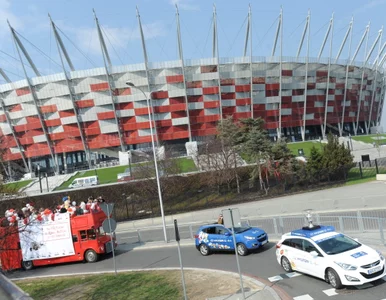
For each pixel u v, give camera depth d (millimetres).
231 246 18109
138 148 93250
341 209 28547
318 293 11055
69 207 22984
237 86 92125
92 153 95000
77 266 21531
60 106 87688
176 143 93812
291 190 45594
